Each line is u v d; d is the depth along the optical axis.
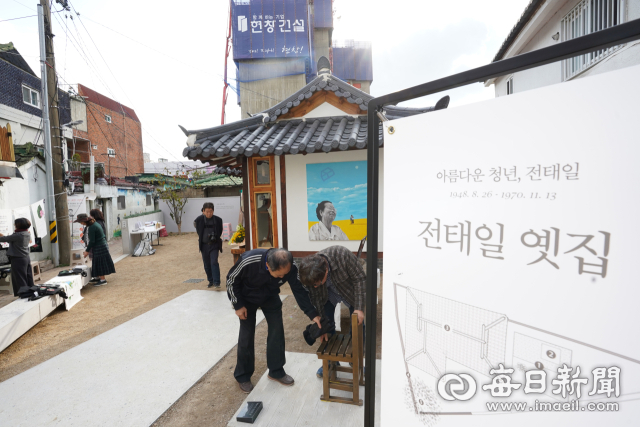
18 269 6.05
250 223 5.74
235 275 2.79
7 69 12.41
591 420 0.86
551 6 6.71
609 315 0.81
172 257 10.40
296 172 5.54
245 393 3.00
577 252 0.84
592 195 0.81
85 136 20.33
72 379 3.30
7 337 4.00
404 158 1.13
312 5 27.44
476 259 1.00
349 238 5.51
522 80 9.09
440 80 1.04
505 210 0.94
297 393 2.88
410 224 1.13
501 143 0.94
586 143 0.81
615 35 0.76
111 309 5.50
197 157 5.23
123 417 2.73
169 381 3.22
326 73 5.52
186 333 4.31
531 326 0.92
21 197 8.98
